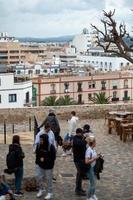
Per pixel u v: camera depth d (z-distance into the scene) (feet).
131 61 59.52
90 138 50.03
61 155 72.08
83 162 50.65
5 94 288.10
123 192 54.54
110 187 56.65
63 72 475.31
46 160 49.83
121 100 459.32
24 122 106.42
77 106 108.78
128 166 67.41
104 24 59.77
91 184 49.93
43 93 409.28
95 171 50.85
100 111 109.91
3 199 42.60
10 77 289.53
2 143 82.94
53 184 57.00
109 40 59.77
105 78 447.42
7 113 105.81
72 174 62.03
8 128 99.81
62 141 71.77
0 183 43.47
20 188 51.98
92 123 104.37
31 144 81.82
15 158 50.85
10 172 50.96
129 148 79.71
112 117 96.12
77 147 51.34
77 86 431.02
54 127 67.46
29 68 491.72
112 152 76.59
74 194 52.90
